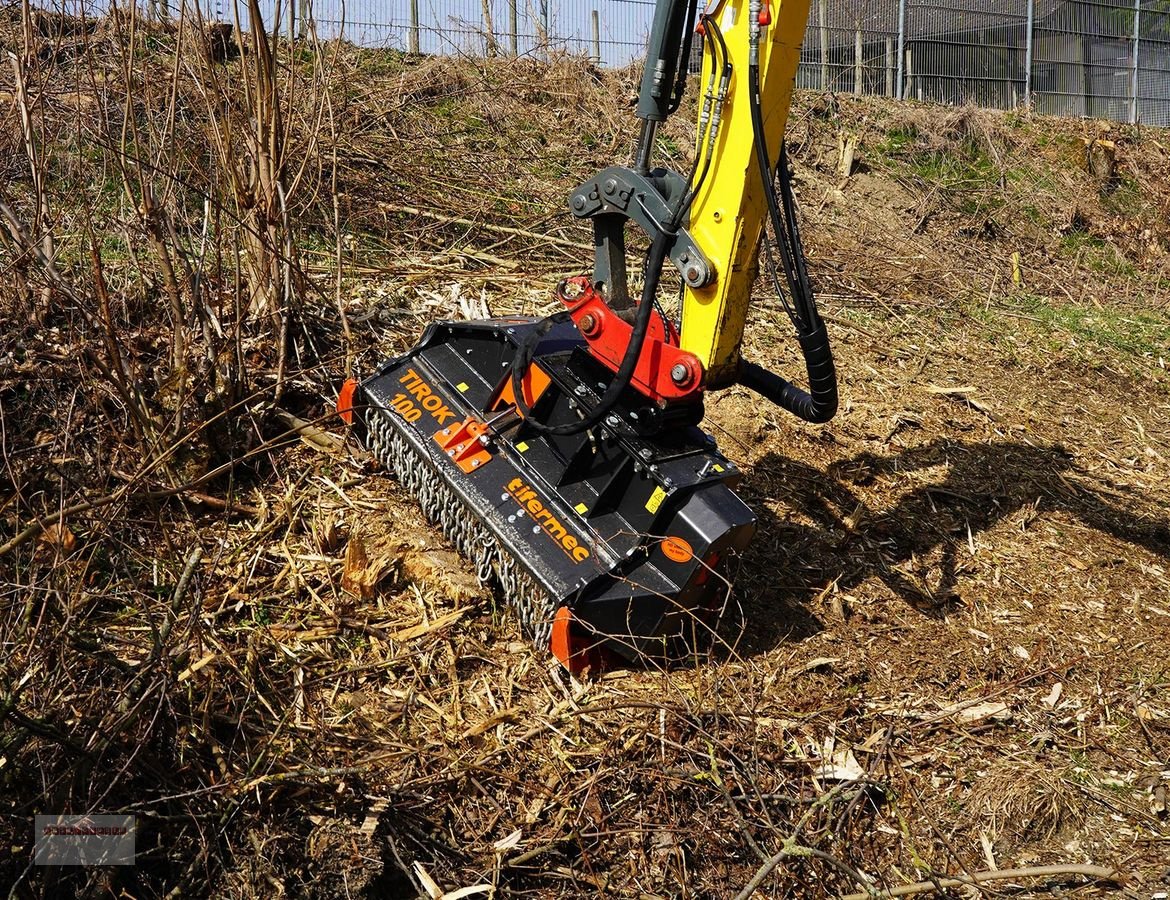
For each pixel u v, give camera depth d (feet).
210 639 13.12
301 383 18.44
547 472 15.21
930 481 21.35
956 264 35.04
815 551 18.51
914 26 51.24
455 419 16.12
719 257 14.32
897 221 37.04
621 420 14.89
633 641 14.28
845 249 33.55
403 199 27.55
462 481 15.37
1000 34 53.98
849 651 16.25
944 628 17.22
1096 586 19.07
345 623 14.48
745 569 17.57
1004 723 15.37
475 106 34.45
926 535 19.63
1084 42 57.93
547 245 27.32
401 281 23.26
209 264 19.90
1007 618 17.79
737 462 20.29
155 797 11.26
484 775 12.67
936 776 14.28
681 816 12.84
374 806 11.75
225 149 17.95
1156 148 49.14
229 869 10.92
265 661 13.61
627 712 13.92
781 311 27.02
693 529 14.15
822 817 13.21
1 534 14.29
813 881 12.49
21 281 16.71
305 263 21.12
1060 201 42.09
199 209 21.20
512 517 14.83
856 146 39.83
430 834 11.92
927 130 42.63
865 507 19.98
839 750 14.25
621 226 15.35
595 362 15.61
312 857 11.18
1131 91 60.64
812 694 15.17
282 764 11.90
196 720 12.03
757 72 13.51
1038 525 20.70
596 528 14.58
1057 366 28.81
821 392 15.16
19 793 10.62
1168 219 44.14
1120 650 17.38
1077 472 23.18
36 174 15.79
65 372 16.78
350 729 12.93
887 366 25.89
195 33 18.42
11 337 17.12
